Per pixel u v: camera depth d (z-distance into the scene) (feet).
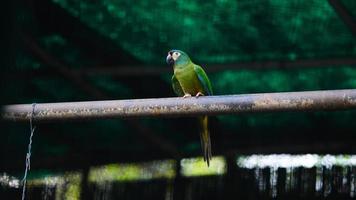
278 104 15.79
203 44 36.04
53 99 40.57
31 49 35.29
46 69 37.42
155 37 35.45
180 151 44.86
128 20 33.99
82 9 33.12
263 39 35.35
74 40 35.47
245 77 38.37
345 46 35.37
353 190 39.60
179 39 35.65
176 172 43.62
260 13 32.91
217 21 33.86
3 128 27.89
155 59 37.24
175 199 42.04
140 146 44.80
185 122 42.09
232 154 43.52
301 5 32.09
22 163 42.27
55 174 44.55
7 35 23.59
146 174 43.88
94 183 43.78
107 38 35.65
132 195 42.63
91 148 44.86
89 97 40.73
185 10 32.91
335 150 43.21
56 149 44.60
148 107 16.52
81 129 42.68
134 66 37.58
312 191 40.06
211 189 42.09
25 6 31.83
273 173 41.19
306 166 40.68
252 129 43.11
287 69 37.01
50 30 34.60
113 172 44.45
